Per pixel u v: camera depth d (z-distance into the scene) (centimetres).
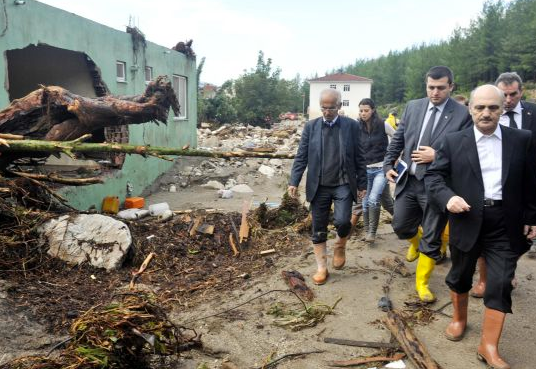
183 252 579
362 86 5847
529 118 446
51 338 369
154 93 610
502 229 326
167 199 1007
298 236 656
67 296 445
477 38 5184
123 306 316
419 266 445
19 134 576
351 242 633
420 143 441
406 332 365
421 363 332
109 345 293
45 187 580
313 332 391
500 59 4794
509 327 389
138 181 1005
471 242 331
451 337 370
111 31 905
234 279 514
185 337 367
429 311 421
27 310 402
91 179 591
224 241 619
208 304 452
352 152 476
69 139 586
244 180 1225
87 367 284
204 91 3759
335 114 470
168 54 1189
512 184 321
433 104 436
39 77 944
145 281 504
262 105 3516
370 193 612
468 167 331
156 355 344
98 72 860
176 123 1238
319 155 476
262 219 707
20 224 529
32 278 479
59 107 575
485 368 331
